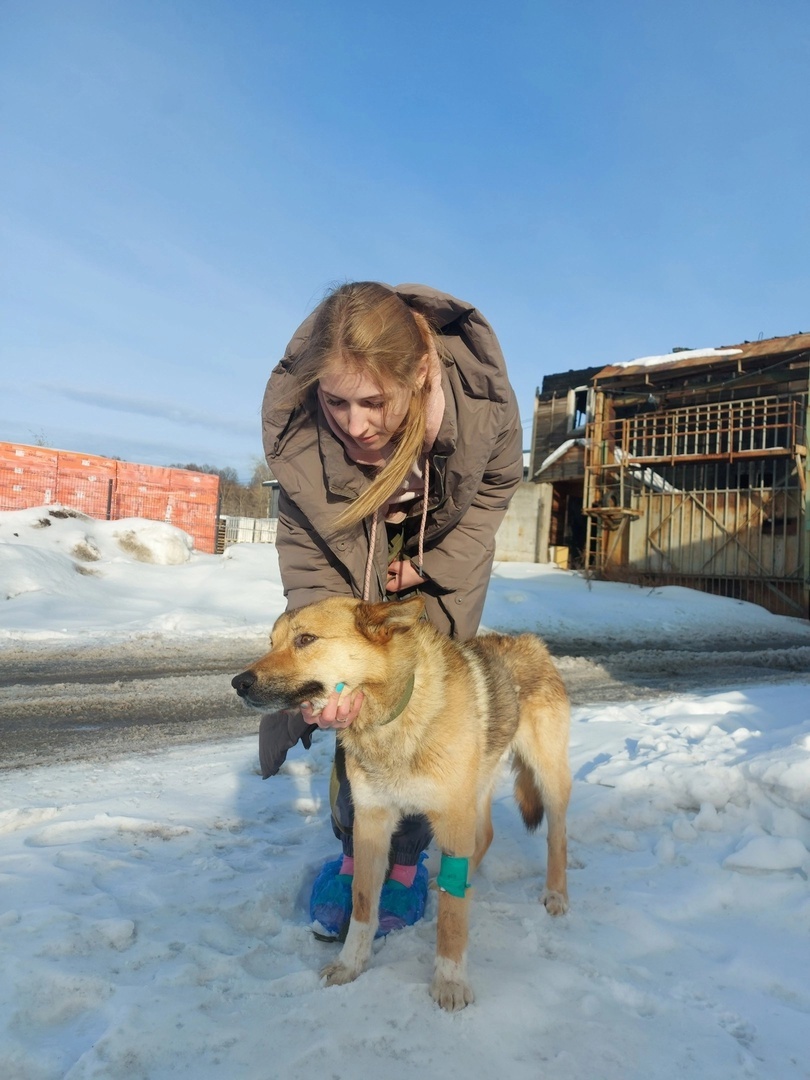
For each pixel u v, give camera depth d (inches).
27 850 127.1
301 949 102.6
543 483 1047.6
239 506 2449.6
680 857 133.5
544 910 113.7
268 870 124.6
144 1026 78.9
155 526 625.9
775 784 150.2
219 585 556.7
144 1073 73.4
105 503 782.5
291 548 122.9
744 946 102.7
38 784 171.9
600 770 180.9
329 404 99.5
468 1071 75.1
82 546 567.5
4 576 476.7
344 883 108.7
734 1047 80.1
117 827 142.3
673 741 201.8
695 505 888.3
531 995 88.4
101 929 98.2
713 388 909.2
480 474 112.2
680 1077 75.3
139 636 410.3
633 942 103.9
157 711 262.8
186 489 831.7
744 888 119.0
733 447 902.4
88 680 308.3
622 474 920.3
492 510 126.3
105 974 90.0
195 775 183.9
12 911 100.0
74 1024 81.7
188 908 109.0
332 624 102.9
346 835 111.3
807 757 152.0
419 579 128.3
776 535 826.8
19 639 386.9
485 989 89.8
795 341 868.6
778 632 674.8
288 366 106.7
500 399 107.7
